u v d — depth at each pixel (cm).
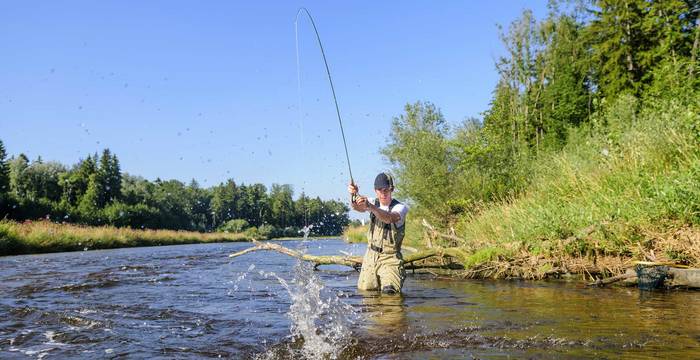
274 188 10269
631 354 273
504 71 2892
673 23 2216
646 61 2302
